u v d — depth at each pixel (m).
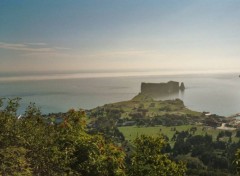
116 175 26.91
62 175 22.39
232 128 183.00
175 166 31.09
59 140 25.48
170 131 175.62
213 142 143.25
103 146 27.77
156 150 30.67
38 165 21.91
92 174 25.78
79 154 25.95
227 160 111.31
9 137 20.95
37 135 22.72
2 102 22.27
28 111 24.62
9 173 19.08
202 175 99.94
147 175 29.58
